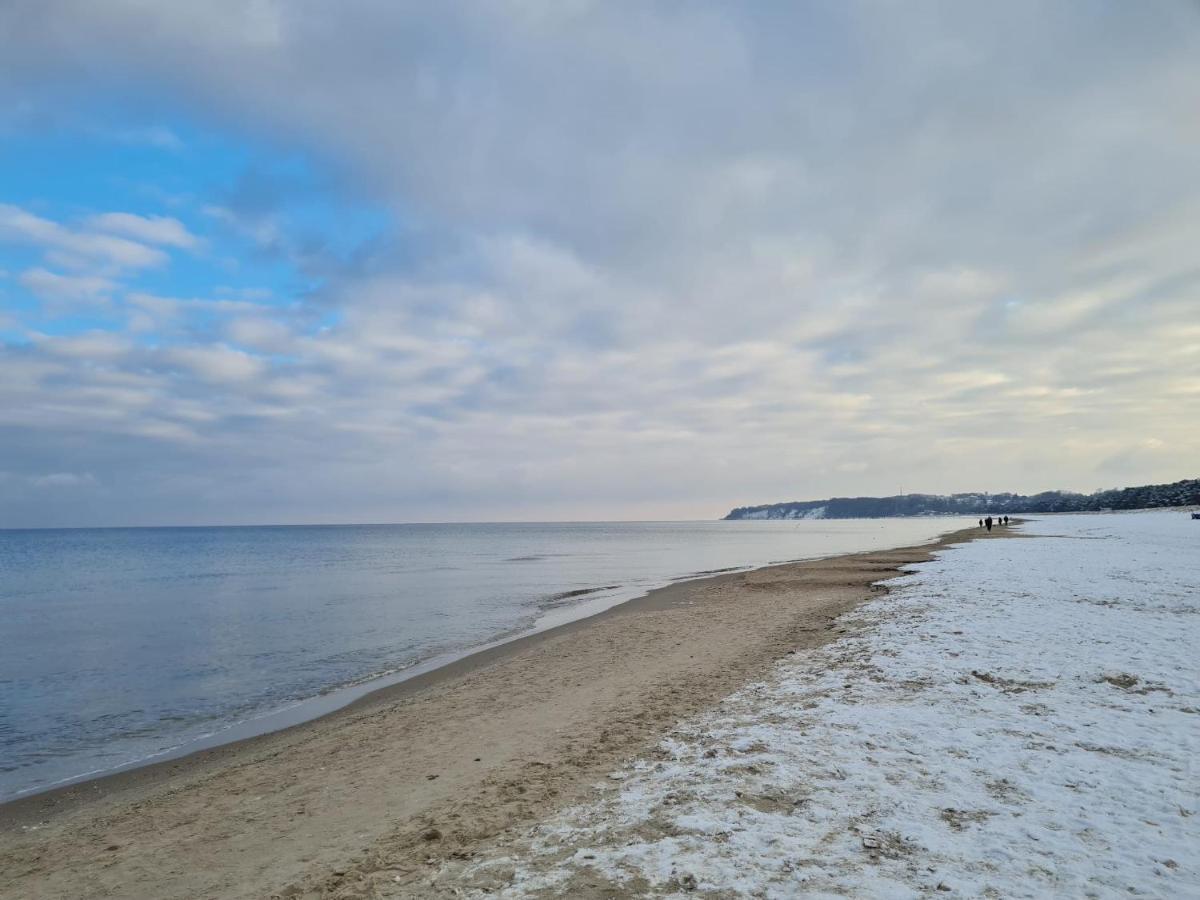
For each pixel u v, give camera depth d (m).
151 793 8.70
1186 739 6.96
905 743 7.10
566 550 80.56
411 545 103.88
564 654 15.33
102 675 16.30
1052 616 14.41
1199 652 10.73
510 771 7.54
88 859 6.56
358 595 32.31
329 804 7.29
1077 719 7.69
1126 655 10.63
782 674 10.82
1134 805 5.49
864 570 30.52
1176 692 8.62
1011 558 31.53
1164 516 105.00
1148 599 16.73
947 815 5.40
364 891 4.97
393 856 5.59
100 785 9.28
